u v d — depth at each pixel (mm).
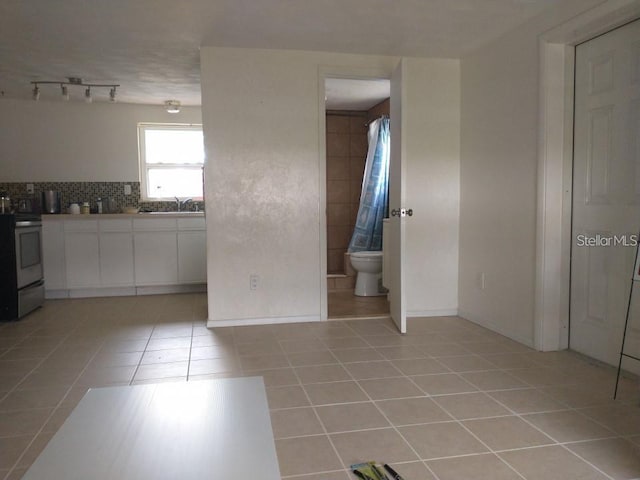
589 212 2932
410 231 4062
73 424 979
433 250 4102
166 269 5309
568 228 3078
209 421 992
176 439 912
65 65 4070
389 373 2740
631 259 2650
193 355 3086
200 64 3711
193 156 5945
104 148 5605
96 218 5125
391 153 3826
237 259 3834
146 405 1072
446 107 4047
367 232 5445
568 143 3037
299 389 2510
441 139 4055
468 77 3924
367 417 2182
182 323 3967
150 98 5305
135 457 845
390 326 3809
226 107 3736
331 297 5059
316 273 3957
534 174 3115
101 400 1103
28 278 4332
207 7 2916
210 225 3789
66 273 5094
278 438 1988
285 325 3857
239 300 3861
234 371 2785
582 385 2539
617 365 2768
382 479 1652
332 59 3855
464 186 4020
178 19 3105
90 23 3139
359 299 4941
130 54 3797
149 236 5250
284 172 3850
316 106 3859
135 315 4281
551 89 2994
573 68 3014
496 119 3541
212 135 3732
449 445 1927
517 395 2414
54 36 3373
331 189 6094
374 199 5418
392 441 1962
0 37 3381
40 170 5484
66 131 5516
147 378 2678
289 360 2979
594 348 2941
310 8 2959
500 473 1724
